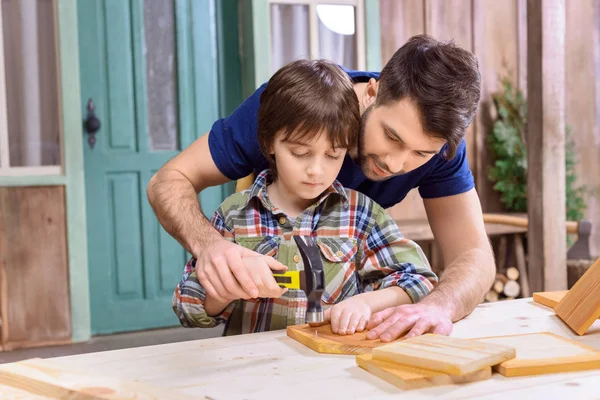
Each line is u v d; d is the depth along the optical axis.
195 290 1.22
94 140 3.58
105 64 3.58
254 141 1.41
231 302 1.32
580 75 4.54
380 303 1.15
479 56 4.23
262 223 1.34
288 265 1.30
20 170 3.41
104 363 0.90
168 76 3.70
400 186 1.48
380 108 1.17
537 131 3.22
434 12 4.10
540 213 3.24
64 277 3.49
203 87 3.75
